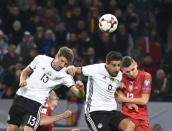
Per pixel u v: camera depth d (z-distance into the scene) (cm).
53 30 4988
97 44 4725
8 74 4272
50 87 2892
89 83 2862
